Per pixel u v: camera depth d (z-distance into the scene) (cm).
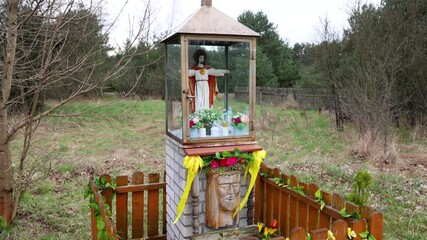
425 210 490
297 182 332
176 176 340
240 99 328
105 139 994
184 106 302
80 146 887
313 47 1304
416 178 625
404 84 1041
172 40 333
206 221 321
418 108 1035
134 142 962
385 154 732
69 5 373
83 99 1616
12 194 427
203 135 314
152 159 780
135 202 382
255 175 328
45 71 391
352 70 1041
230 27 307
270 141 946
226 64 332
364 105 862
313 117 1370
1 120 412
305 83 1936
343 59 1141
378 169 682
